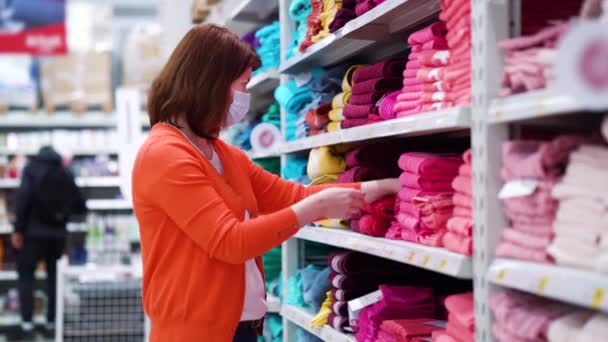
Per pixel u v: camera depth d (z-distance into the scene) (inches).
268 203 97.2
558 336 51.7
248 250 76.4
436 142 100.0
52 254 301.4
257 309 88.5
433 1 86.7
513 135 63.1
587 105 45.6
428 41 78.0
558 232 53.7
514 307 57.1
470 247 63.6
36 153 329.1
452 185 70.0
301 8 121.4
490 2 61.0
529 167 55.7
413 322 82.0
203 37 82.1
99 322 203.9
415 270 100.0
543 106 52.4
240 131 169.3
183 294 80.7
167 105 82.7
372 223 88.0
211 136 85.0
